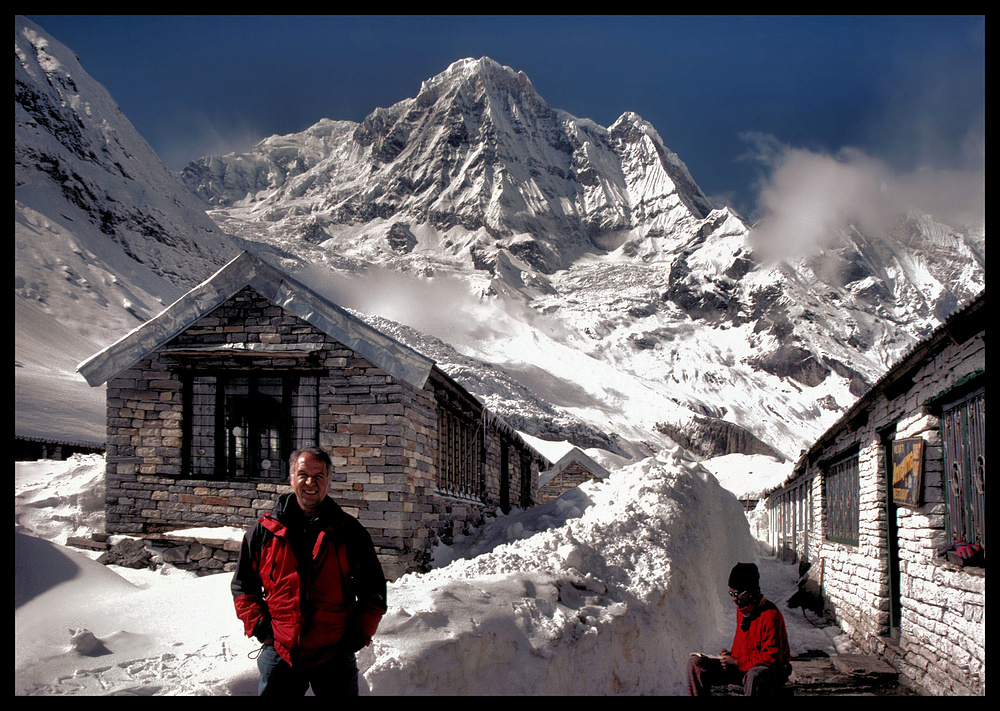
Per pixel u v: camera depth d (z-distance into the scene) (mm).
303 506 3936
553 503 13297
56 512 11570
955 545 6430
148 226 163875
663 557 9016
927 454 7234
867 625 9344
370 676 4289
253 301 10992
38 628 5496
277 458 10766
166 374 11031
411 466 10570
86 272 111250
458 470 13180
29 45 194750
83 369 11055
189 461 10883
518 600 5910
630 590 7434
